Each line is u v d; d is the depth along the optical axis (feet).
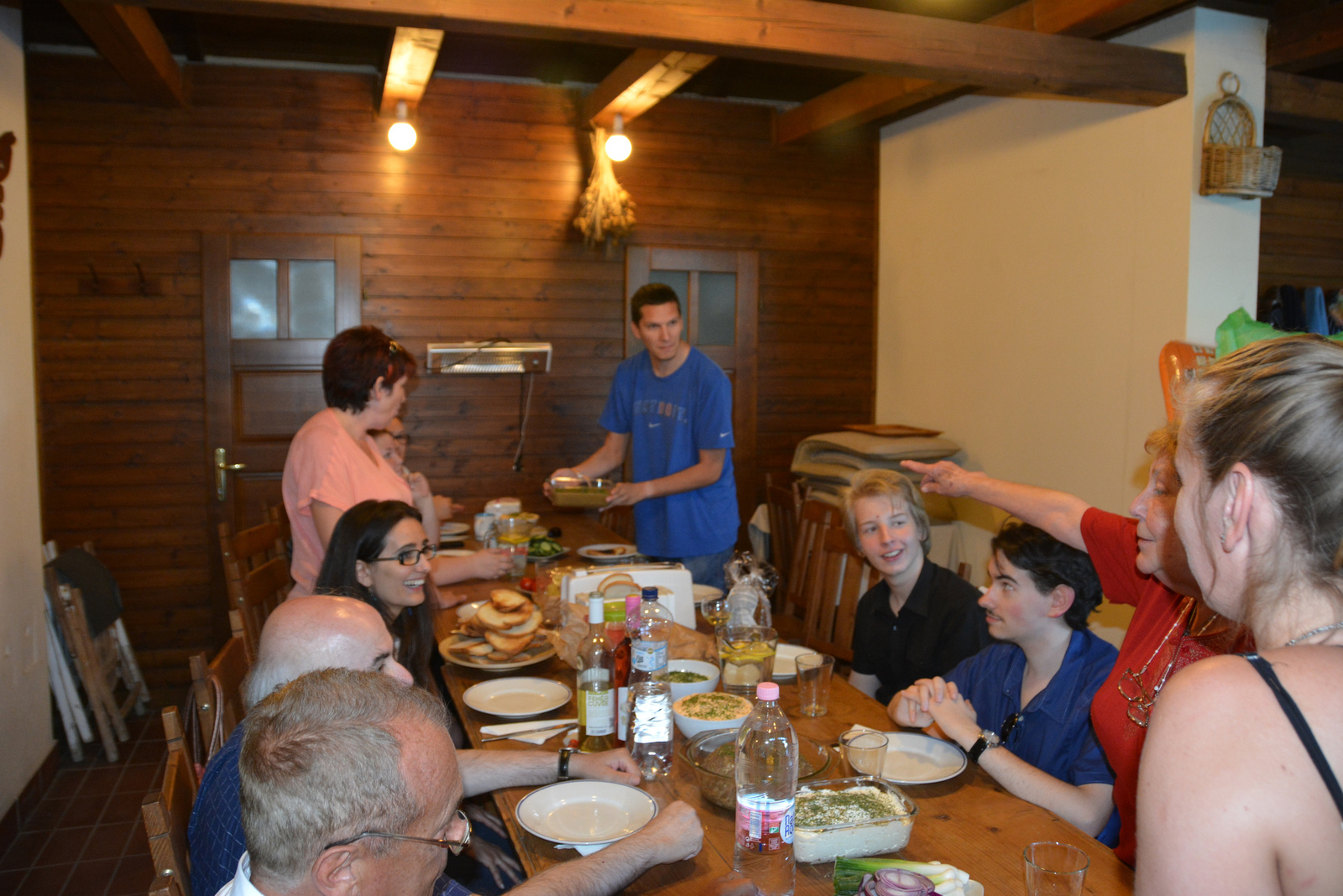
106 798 11.51
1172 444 4.58
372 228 15.67
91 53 14.42
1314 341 2.70
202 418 15.15
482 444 16.43
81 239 14.56
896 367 18.02
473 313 16.22
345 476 8.91
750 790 4.51
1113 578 5.78
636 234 16.99
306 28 14.20
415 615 7.50
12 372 10.71
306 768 2.94
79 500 14.82
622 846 4.48
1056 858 4.26
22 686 10.96
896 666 8.12
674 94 17.11
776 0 10.34
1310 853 2.32
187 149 14.87
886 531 7.84
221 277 15.03
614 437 12.93
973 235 15.85
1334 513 2.49
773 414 18.12
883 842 4.61
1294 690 2.44
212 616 15.30
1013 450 15.05
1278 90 12.49
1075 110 13.66
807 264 18.12
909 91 14.12
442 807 3.20
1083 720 5.79
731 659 6.92
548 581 9.88
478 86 16.03
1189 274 12.00
